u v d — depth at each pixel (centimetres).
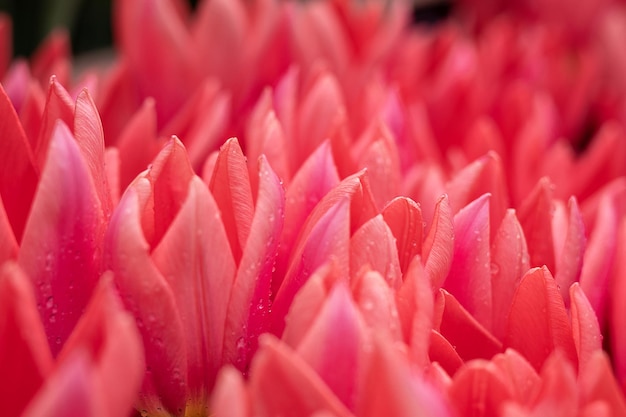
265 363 33
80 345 33
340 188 39
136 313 36
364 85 60
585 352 38
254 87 58
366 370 32
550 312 39
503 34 73
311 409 33
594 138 71
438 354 38
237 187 38
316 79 53
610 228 43
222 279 37
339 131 44
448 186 44
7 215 39
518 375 36
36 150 40
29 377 33
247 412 33
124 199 36
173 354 37
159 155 38
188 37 57
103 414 30
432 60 71
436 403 32
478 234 40
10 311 33
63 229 36
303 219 41
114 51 88
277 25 58
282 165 43
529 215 43
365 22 64
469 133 58
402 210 39
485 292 40
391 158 44
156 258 37
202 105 52
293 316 35
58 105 40
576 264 42
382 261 38
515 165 56
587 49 85
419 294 36
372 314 36
